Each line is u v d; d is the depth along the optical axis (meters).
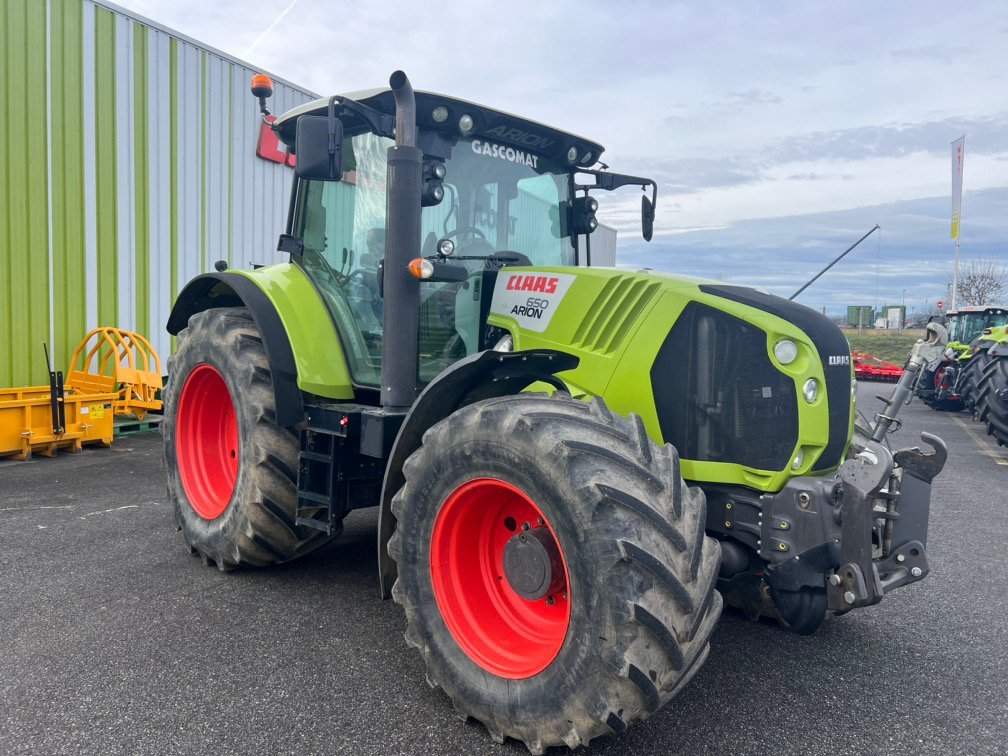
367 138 3.45
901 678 2.80
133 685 2.56
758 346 2.57
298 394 3.39
